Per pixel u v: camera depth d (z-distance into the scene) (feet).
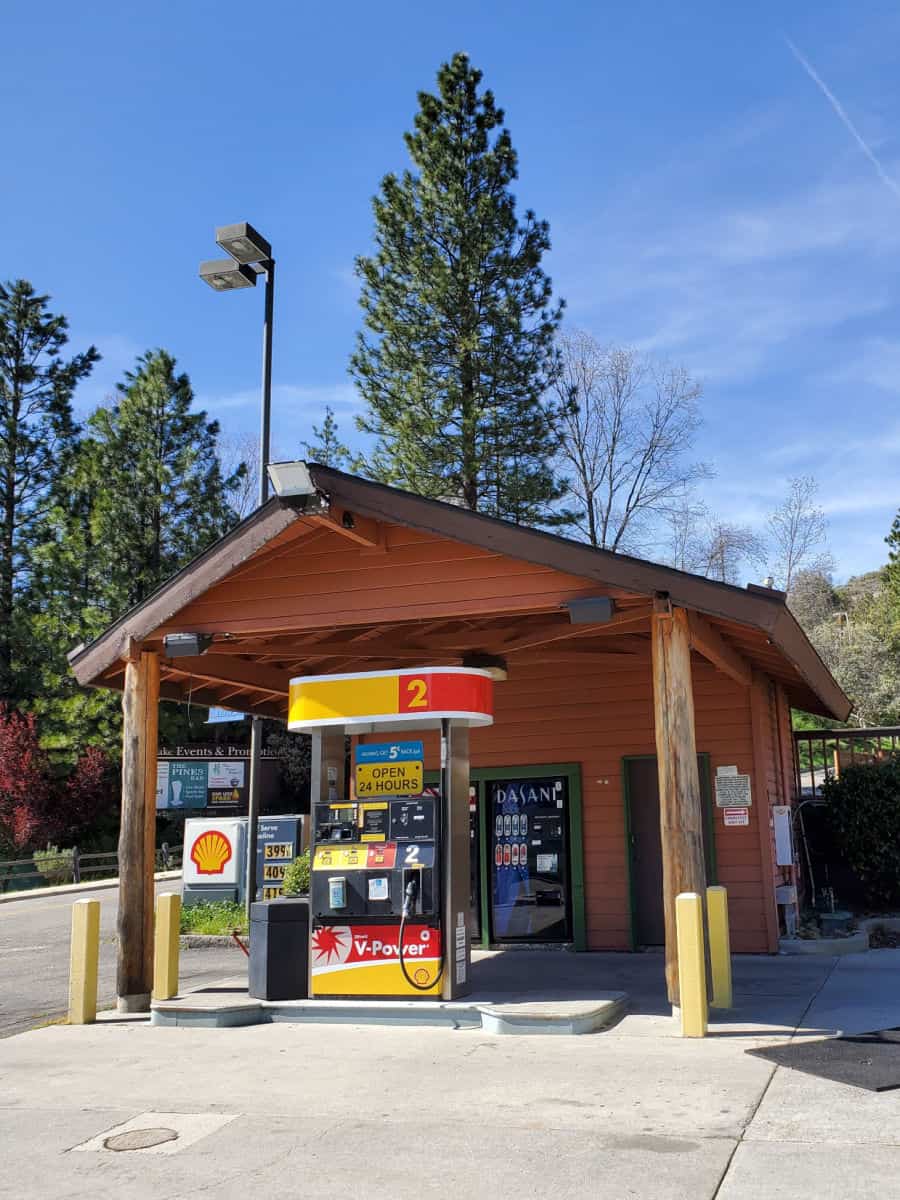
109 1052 25.75
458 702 29.12
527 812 42.68
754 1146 16.52
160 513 108.47
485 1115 18.93
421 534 28.78
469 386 87.76
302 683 30.60
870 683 115.03
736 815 39.40
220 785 110.11
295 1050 24.99
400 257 86.99
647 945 40.32
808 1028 24.79
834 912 41.29
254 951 30.32
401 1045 25.05
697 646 29.99
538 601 27.35
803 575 141.38
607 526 119.96
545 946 41.42
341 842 29.63
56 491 124.16
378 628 36.58
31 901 80.23
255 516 28.96
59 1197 15.87
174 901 31.68
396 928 28.81
